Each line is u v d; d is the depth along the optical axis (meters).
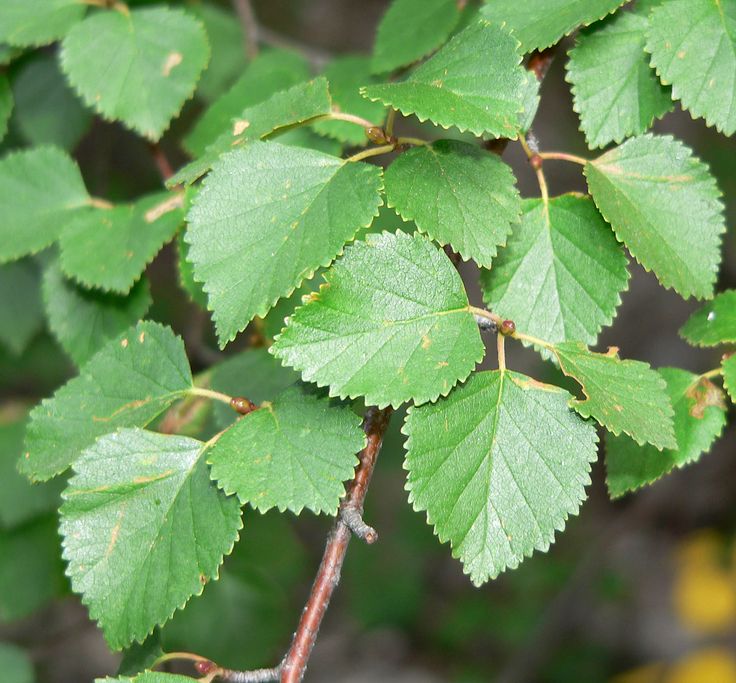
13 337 0.59
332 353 0.39
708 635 1.05
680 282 0.41
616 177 0.42
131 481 0.41
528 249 0.42
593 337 0.41
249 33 0.61
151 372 0.42
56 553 0.57
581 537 1.10
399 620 1.08
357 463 0.40
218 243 0.40
